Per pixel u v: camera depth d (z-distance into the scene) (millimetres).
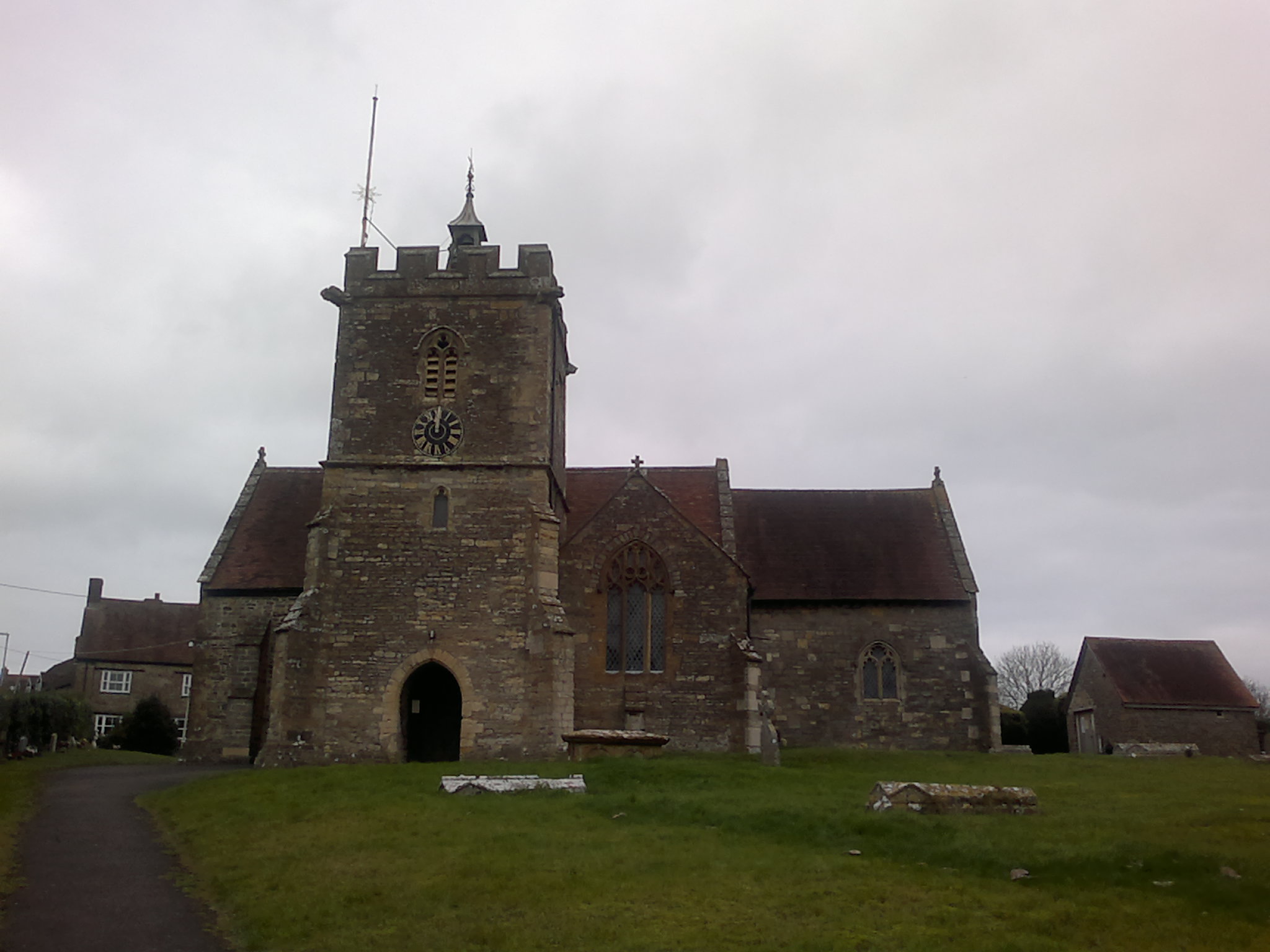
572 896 12352
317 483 40875
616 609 33750
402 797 19875
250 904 12547
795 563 39750
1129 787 22078
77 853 16422
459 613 30578
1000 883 12766
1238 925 10914
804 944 10391
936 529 40938
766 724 29203
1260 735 52375
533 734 29547
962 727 36906
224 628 36625
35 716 41656
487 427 31906
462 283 32844
